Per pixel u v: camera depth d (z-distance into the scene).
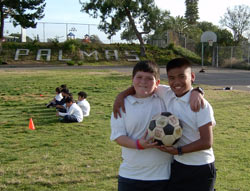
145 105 2.64
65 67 36.44
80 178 4.42
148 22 43.91
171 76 2.55
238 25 53.34
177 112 2.59
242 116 9.14
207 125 2.46
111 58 44.91
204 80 21.41
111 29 43.81
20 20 38.84
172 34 50.81
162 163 2.62
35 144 6.20
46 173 4.60
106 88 16.14
